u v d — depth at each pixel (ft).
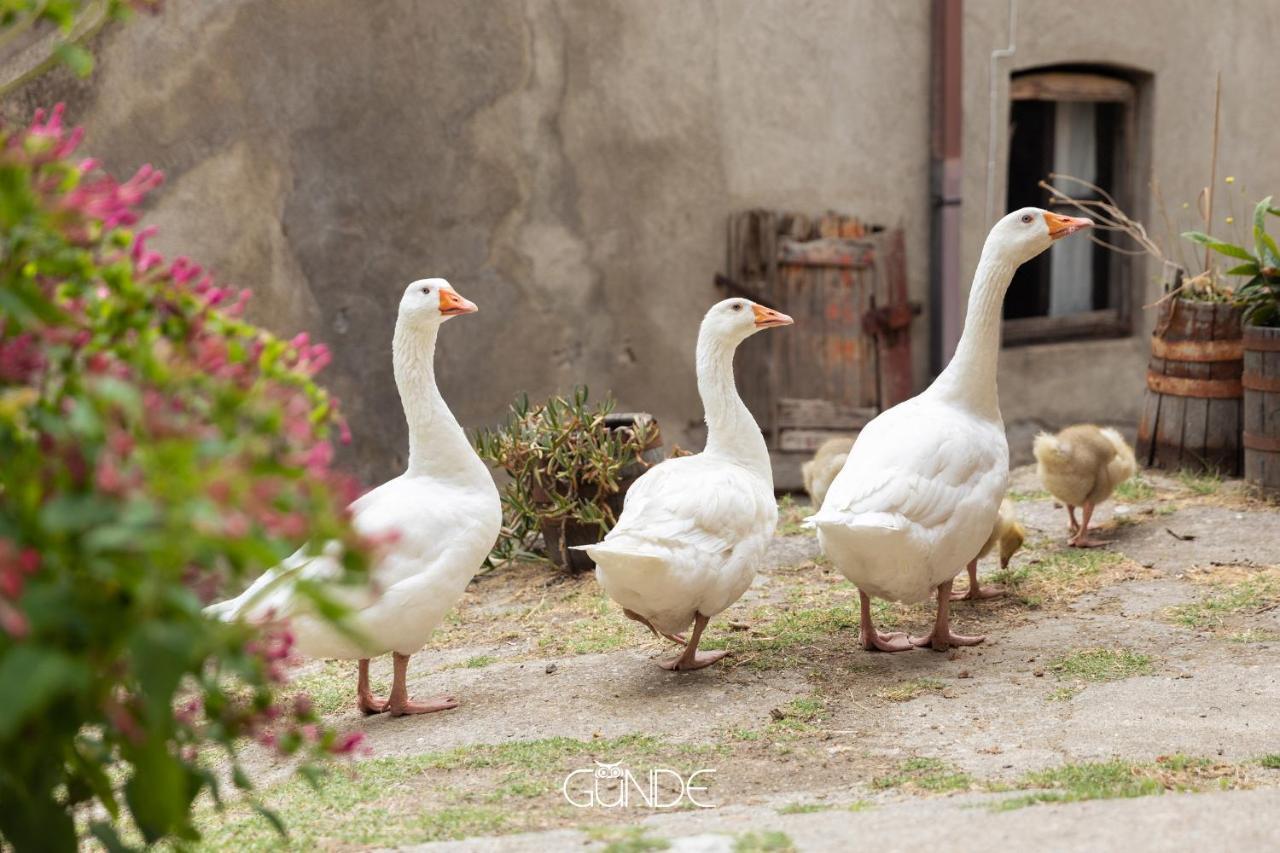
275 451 8.21
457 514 17.99
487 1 31.94
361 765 15.84
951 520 18.56
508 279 33.01
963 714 16.76
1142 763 14.37
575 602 24.23
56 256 8.69
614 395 34.55
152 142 29.48
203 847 13.16
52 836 9.15
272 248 30.73
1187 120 40.47
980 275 19.95
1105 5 38.78
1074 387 39.55
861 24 36.09
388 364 32.07
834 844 11.33
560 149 33.19
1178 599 21.38
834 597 22.86
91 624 7.48
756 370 35.65
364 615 16.97
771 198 35.73
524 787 14.52
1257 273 27.55
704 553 17.75
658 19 33.81
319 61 30.66
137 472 7.27
